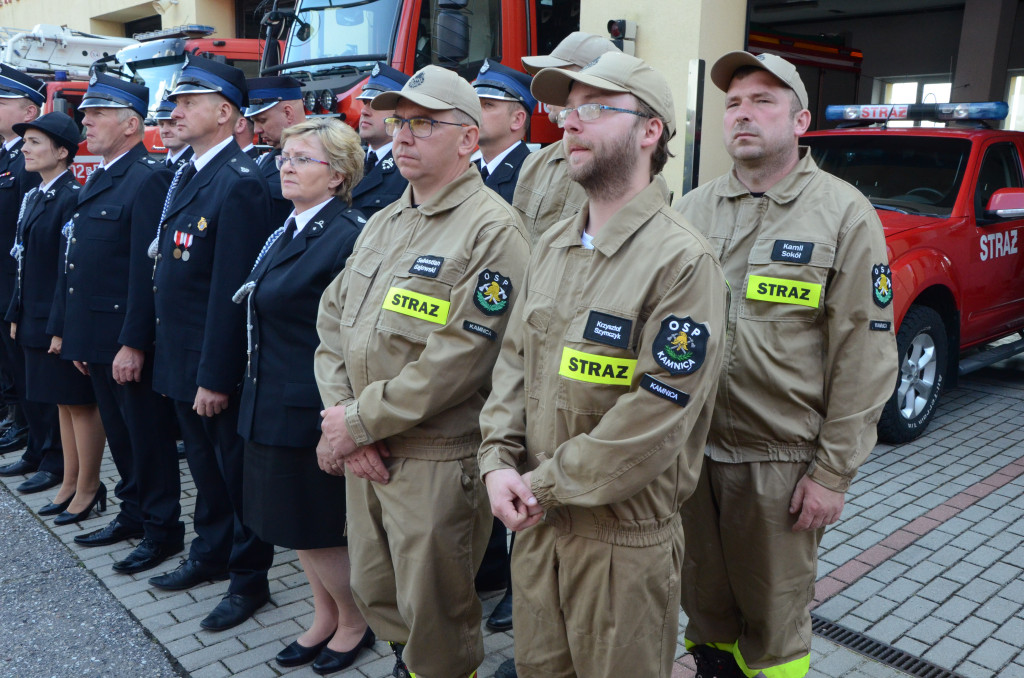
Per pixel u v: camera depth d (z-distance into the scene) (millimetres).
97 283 3828
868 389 2312
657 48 6680
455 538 2471
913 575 3572
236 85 3393
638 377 1850
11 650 3150
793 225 2395
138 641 3213
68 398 4105
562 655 2109
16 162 5215
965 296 5355
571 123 1939
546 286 2039
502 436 2062
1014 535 3920
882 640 3119
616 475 1826
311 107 6180
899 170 5750
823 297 2344
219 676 2994
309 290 2779
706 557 2562
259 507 2871
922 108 5809
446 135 2469
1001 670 2938
